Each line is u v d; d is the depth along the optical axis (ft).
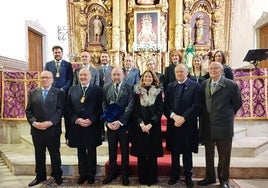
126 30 29.50
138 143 11.66
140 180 12.02
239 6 26.71
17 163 13.52
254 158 14.10
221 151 11.28
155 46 27.53
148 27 27.96
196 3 28.78
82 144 11.85
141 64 27.71
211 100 11.13
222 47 28.50
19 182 12.56
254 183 12.20
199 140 12.04
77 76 14.20
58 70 14.14
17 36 19.75
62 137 15.90
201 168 12.88
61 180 12.28
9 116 17.57
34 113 12.03
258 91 16.89
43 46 24.56
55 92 12.12
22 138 17.11
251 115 17.06
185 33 28.60
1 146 17.02
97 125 12.15
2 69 17.43
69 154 14.96
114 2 28.50
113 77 12.05
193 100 11.48
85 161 12.25
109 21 29.35
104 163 13.42
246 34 25.13
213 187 11.66
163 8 28.17
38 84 17.44
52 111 11.94
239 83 17.22
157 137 11.68
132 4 28.71
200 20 28.63
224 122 10.95
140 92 11.80
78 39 29.35
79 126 11.87
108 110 11.73
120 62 28.73
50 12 25.81
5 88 17.52
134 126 11.81
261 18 22.25
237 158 14.11
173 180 11.89
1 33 17.70
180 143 11.34
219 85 11.03
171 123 11.65
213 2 28.63
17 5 19.80
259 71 16.79
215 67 11.06
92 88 12.10
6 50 18.28
